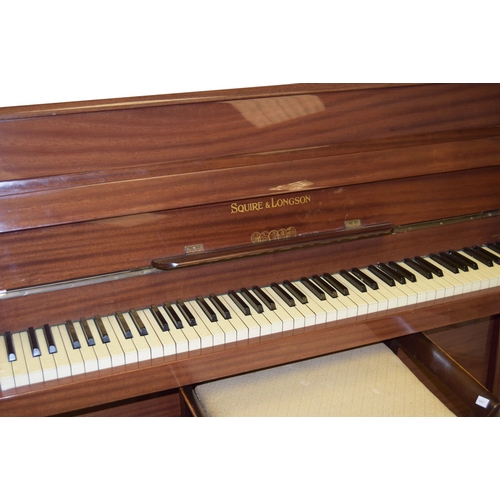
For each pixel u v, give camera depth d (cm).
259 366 232
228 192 232
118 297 233
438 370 251
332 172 247
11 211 205
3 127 201
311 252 259
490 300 265
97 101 211
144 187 220
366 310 245
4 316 218
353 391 248
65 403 209
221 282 247
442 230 283
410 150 259
